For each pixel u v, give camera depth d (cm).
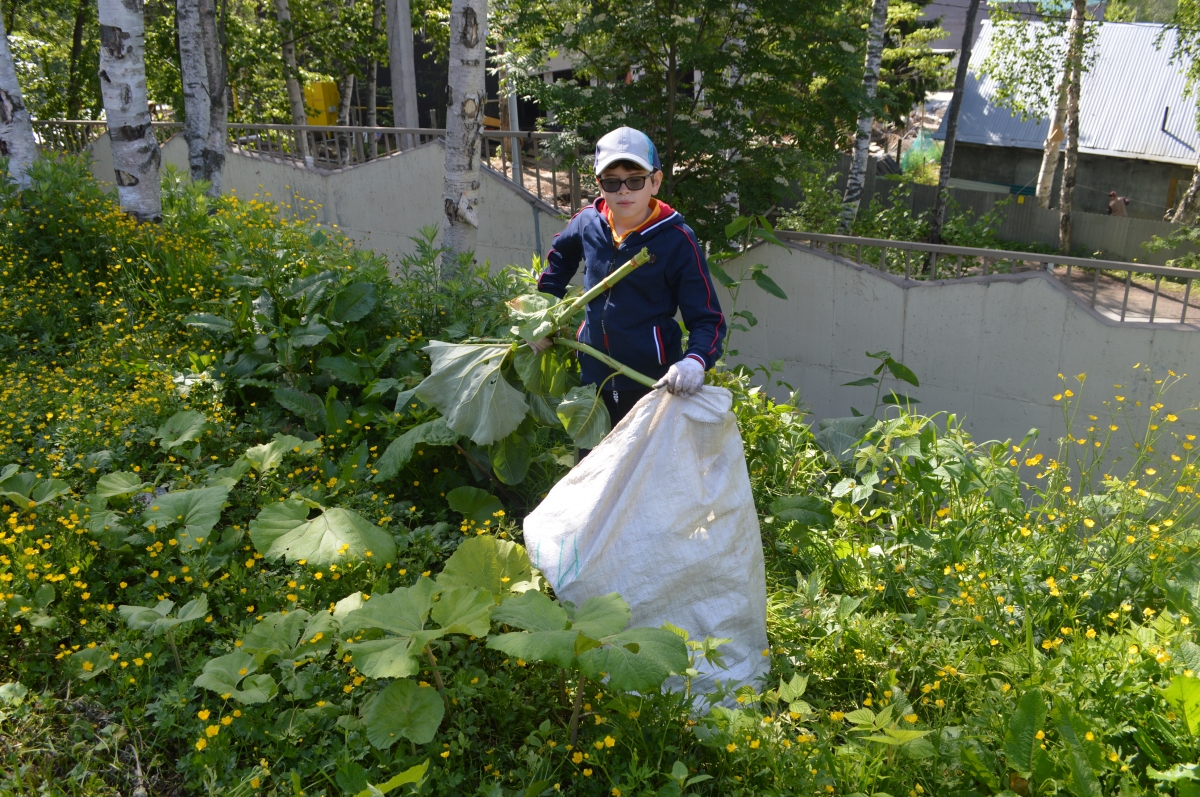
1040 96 1680
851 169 1535
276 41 1805
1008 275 648
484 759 256
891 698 264
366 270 539
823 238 743
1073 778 223
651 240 306
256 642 278
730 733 248
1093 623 313
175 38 1775
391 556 331
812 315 763
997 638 294
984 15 2436
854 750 246
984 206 1906
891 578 342
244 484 393
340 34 1811
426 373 470
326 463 410
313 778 249
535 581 297
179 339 579
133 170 839
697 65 793
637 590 273
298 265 538
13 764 248
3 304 602
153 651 285
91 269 691
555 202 983
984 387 679
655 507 276
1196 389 580
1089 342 618
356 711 268
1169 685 241
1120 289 1363
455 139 688
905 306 704
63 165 861
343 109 2062
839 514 376
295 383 467
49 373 520
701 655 276
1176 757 242
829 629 310
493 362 350
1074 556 330
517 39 932
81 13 1939
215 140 1127
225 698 269
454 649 295
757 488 425
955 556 341
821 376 773
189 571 321
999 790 234
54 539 334
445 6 1812
